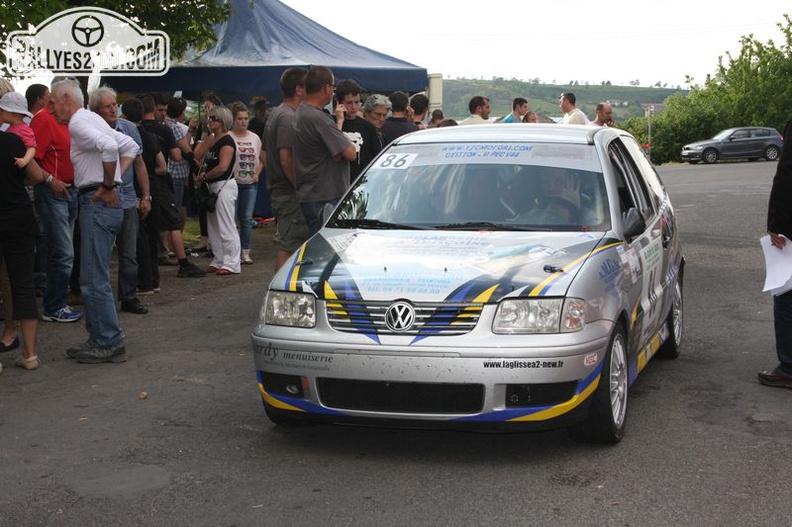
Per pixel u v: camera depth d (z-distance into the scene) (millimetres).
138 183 10094
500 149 6621
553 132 6828
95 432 5922
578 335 5090
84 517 4566
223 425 6031
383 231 6027
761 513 4492
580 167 6375
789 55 57969
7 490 4938
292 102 9078
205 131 14852
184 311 9867
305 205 8609
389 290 5156
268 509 4629
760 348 7910
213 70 15641
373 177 6648
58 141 8945
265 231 17062
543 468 5152
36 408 6480
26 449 5609
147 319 9469
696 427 5848
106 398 6699
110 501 4766
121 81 15828
